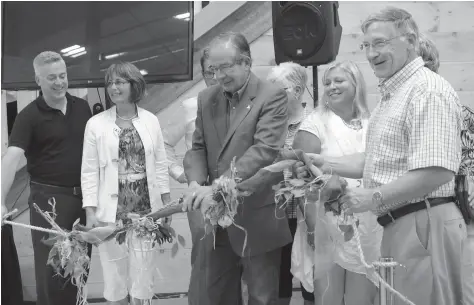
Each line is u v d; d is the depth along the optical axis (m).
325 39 3.57
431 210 2.02
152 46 3.91
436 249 2.02
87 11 3.95
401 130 2.03
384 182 2.06
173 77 3.88
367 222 2.63
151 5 3.90
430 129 1.93
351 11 4.20
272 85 2.57
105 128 3.13
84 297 2.69
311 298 3.08
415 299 2.03
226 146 2.53
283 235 2.58
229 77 2.48
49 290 3.18
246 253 2.53
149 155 3.14
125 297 3.04
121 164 3.12
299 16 3.59
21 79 3.97
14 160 3.21
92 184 3.14
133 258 2.87
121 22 3.93
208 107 2.64
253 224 2.53
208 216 2.29
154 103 4.16
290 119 3.04
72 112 3.35
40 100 3.29
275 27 3.64
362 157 2.35
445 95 1.96
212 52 2.49
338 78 2.90
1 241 3.42
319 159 2.28
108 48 3.94
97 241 2.47
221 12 4.17
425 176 1.92
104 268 3.02
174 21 3.89
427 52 2.49
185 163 2.66
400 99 2.04
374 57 2.08
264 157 2.42
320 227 2.53
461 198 2.36
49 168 3.26
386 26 2.05
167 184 3.24
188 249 3.88
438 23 4.22
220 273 2.63
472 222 2.53
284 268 2.90
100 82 3.94
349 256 2.54
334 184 2.02
